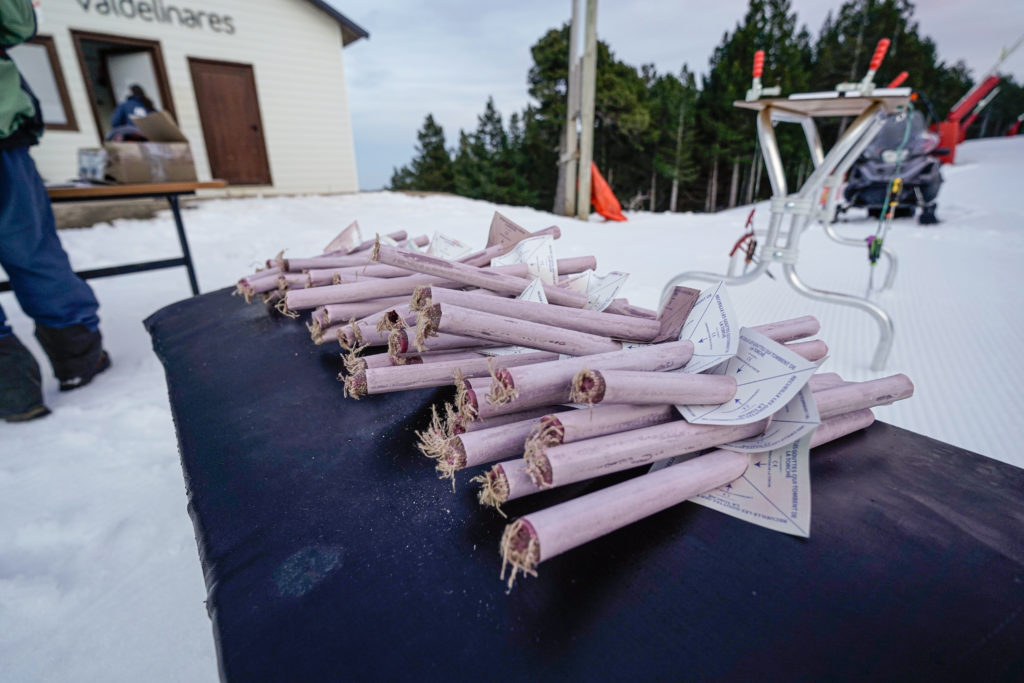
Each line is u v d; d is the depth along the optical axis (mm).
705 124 27141
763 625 497
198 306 1680
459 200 8797
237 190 8570
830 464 743
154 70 7574
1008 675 454
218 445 849
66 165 7113
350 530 636
